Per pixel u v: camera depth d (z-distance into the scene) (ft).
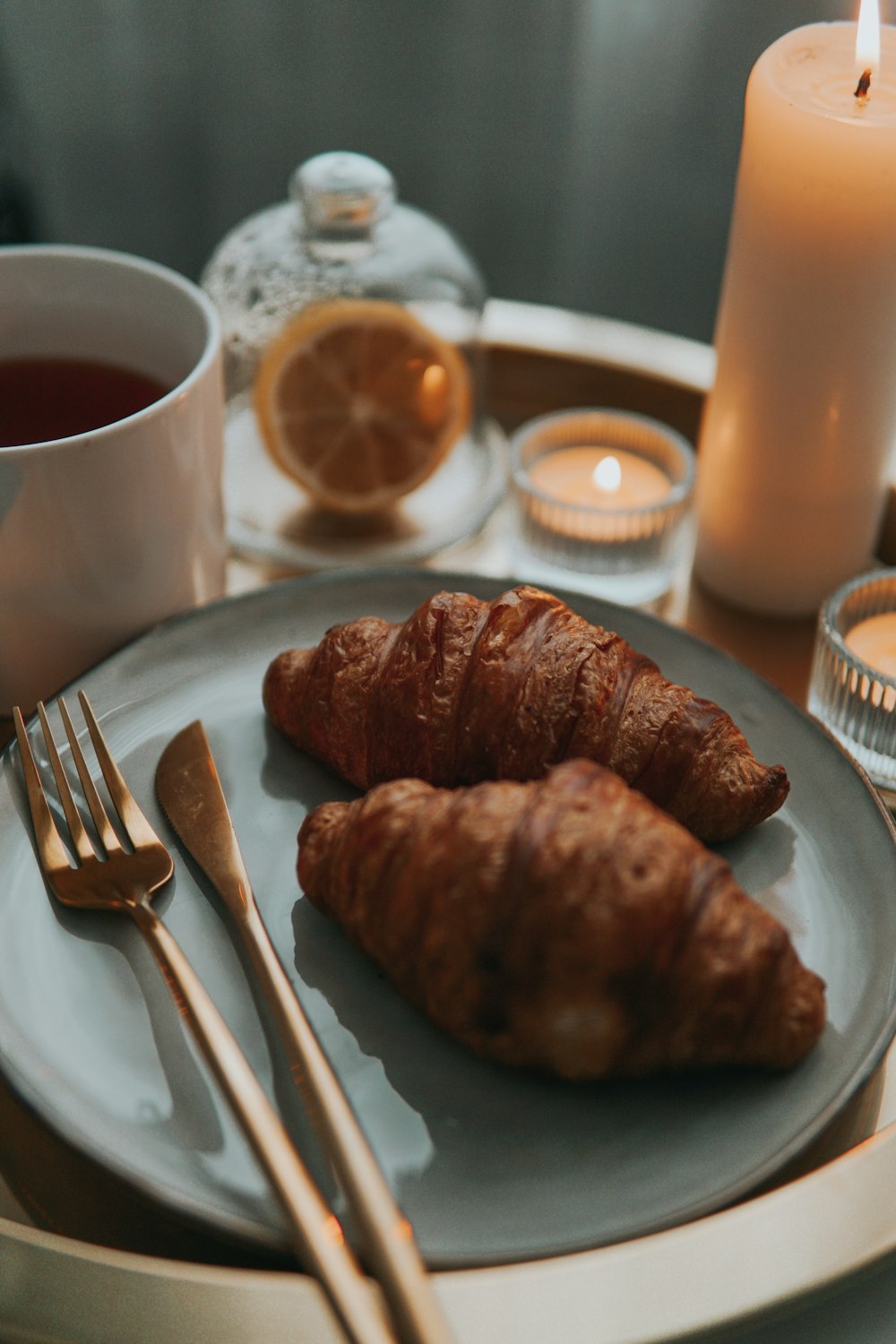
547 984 1.10
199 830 1.27
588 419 1.67
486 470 1.71
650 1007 1.11
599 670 1.25
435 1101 1.14
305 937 1.23
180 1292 1.07
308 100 2.77
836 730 1.42
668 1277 1.07
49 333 1.47
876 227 1.34
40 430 1.42
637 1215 1.09
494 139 2.76
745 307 1.42
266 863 1.27
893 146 1.31
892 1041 1.16
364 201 1.63
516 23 2.61
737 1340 1.13
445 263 1.70
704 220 2.74
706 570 1.58
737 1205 1.11
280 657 1.34
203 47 2.70
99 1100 1.14
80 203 2.86
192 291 1.42
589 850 1.11
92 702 1.35
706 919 1.11
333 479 1.60
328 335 1.55
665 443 1.65
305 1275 1.08
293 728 1.32
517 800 1.14
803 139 1.33
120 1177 1.10
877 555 1.63
